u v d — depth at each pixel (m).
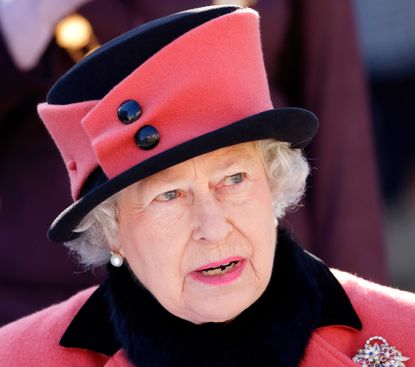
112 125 8.98
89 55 9.56
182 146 8.69
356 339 10.20
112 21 13.33
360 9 31.09
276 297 9.71
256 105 9.19
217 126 8.98
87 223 9.87
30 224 13.47
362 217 14.89
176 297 9.43
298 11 14.46
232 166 9.21
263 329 9.59
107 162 9.04
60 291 13.52
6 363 10.68
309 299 9.89
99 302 10.53
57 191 13.36
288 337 9.64
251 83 9.18
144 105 8.91
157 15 13.43
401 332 10.16
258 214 9.38
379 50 31.20
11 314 13.50
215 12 9.26
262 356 9.55
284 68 14.71
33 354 10.66
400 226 31.31
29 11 13.05
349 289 10.64
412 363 9.99
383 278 15.06
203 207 9.17
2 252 13.55
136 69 8.86
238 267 9.40
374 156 15.11
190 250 9.28
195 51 8.88
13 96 13.23
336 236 14.81
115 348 10.27
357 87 14.94
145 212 9.32
